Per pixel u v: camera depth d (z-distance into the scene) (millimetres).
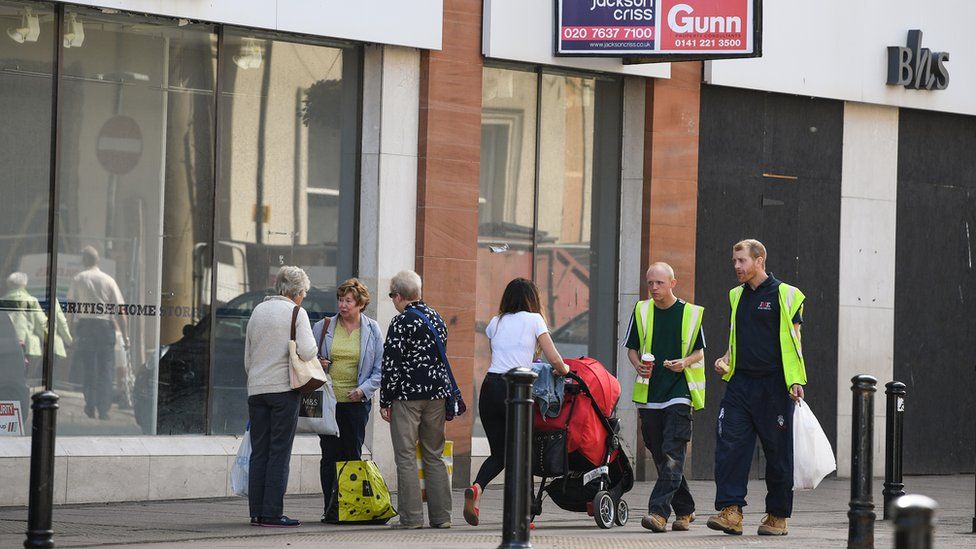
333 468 35250
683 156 49219
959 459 55938
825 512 40969
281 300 33500
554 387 33250
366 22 42469
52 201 38594
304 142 43000
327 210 43438
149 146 40281
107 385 39469
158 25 40406
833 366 52906
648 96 48875
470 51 44688
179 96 40781
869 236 53688
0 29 37844
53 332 38500
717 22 44844
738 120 50594
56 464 37375
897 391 36875
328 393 34188
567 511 38375
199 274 41062
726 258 50312
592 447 33562
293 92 42781
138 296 40094
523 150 47219
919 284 55031
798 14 51250
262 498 33312
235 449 40781
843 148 53125
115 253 39719
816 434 32625
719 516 32719
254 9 40656
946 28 54844
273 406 33125
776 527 32531
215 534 31344
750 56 44562
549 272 47938
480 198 46469
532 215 47500
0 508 36312
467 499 33312
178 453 39594
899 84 53406
